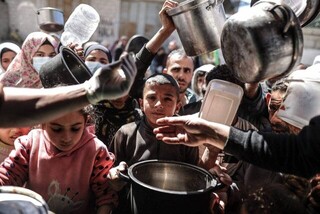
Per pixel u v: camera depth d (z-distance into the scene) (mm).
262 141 936
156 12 7191
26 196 834
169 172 1141
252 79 1002
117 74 729
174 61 2258
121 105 1708
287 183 994
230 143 964
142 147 1322
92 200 1248
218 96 1069
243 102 1577
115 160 1349
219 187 1030
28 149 1178
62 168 1156
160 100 1343
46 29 2697
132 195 1018
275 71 984
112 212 1229
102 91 723
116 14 6828
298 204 911
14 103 729
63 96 733
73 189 1167
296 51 968
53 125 1072
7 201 792
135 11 7109
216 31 1320
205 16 1298
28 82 1848
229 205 1219
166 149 1304
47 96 736
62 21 2740
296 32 956
